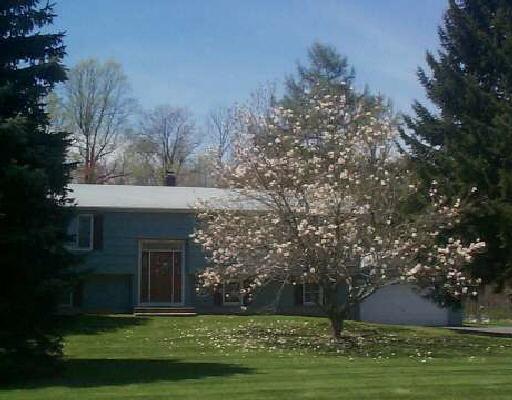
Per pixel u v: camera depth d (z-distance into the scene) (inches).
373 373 579.2
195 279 1255.5
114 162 2202.3
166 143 2297.0
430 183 1055.6
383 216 869.2
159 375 578.6
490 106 1085.1
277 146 902.4
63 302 649.0
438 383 514.9
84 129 2108.8
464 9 1160.2
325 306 895.7
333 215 847.1
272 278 914.7
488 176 1049.5
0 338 555.5
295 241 848.3
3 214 530.3
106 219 1252.5
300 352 784.9
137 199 1306.6
